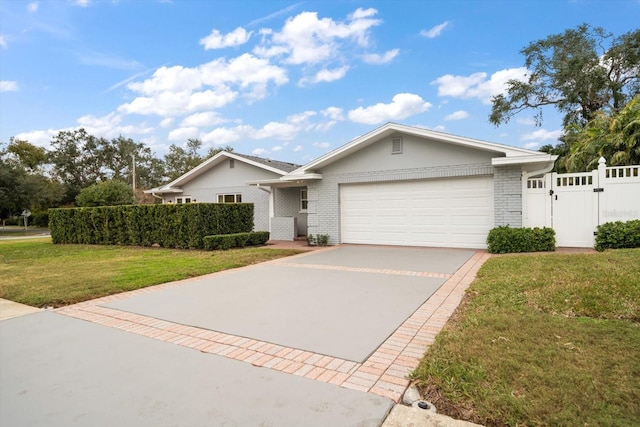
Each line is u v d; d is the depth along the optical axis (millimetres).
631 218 9258
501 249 9508
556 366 2996
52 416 2611
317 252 11078
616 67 21641
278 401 2723
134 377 3174
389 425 2404
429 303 5191
